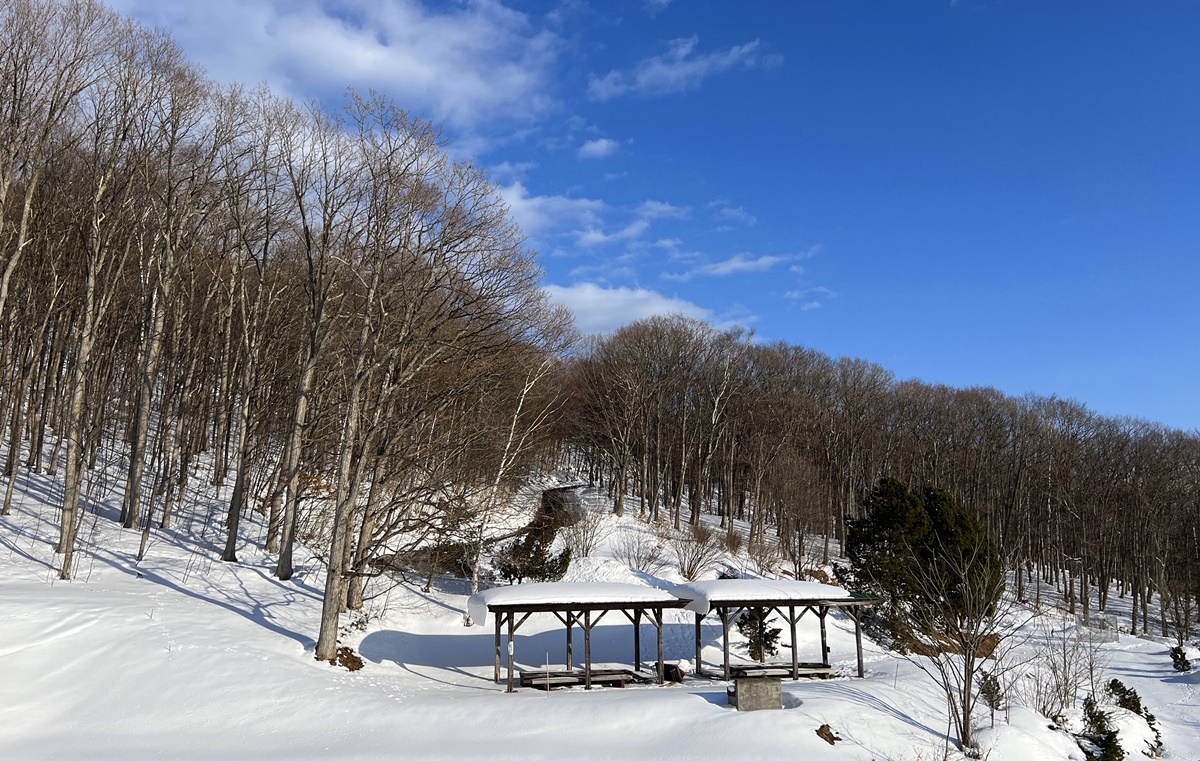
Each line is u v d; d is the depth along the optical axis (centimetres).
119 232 3031
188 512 3347
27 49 2450
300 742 1733
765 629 3145
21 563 2402
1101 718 2097
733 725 1819
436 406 2745
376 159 2577
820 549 5872
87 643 2031
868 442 7131
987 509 6644
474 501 3478
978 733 1939
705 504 7300
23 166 2594
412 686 2230
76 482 2441
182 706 1861
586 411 6388
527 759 1664
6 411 3256
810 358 8031
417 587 3331
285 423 3641
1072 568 5934
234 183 2989
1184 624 5622
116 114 2748
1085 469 6819
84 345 2509
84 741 1683
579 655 2970
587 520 4612
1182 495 6325
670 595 2534
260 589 2694
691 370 6644
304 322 3247
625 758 1677
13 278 2961
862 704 2031
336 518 2350
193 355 3538
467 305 2600
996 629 3900
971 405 7688
